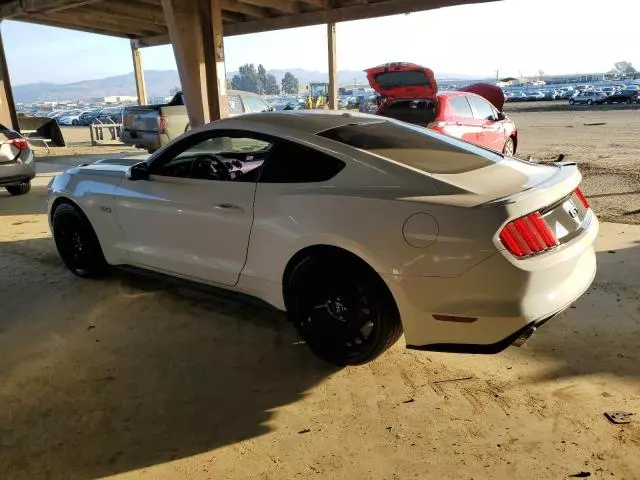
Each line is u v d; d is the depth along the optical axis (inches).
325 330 120.4
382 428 99.6
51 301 165.2
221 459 92.7
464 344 102.5
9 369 124.6
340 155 116.6
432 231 99.7
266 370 122.0
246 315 152.6
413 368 120.8
